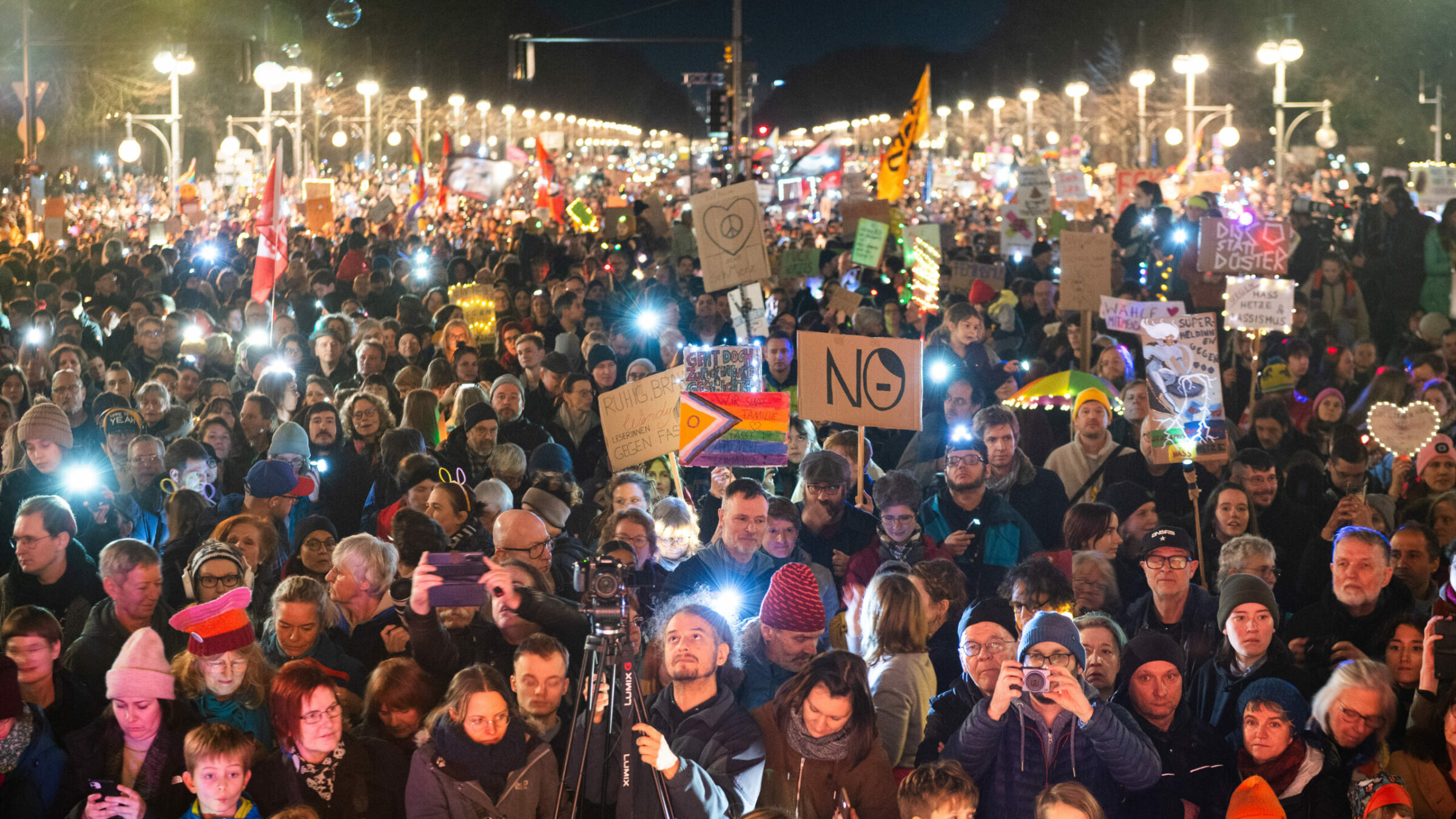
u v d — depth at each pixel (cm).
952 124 9338
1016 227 1888
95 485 743
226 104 5538
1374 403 989
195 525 692
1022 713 482
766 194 3656
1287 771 497
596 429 948
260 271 1341
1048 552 642
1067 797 441
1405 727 555
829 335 769
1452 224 1518
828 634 622
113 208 3762
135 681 480
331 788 481
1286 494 794
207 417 887
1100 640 522
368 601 601
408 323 1395
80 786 485
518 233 2445
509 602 505
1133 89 6122
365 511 810
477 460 855
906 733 524
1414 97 4897
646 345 1279
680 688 485
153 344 1216
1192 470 770
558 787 479
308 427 870
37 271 1895
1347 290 1588
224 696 509
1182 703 516
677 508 684
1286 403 1036
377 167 6022
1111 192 4375
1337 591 612
